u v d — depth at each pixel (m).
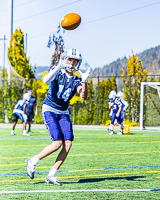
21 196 7.37
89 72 8.33
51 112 8.68
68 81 8.57
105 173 10.20
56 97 8.59
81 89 8.58
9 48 50.28
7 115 43.88
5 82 44.28
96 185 8.52
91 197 7.27
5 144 18.27
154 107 38.22
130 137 22.94
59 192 7.73
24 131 24.08
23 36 50.31
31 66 51.16
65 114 8.82
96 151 15.39
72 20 9.11
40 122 42.16
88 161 12.49
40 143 18.80
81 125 39.09
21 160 12.80
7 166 11.47
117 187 8.29
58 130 8.53
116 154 14.39
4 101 44.22
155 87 34.53
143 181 9.03
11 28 44.69
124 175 9.88
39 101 42.34
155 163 12.08
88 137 22.91
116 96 25.23
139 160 12.75
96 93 40.16
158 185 8.54
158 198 7.21
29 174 8.70
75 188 8.16
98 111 39.97
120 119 25.45
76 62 8.46
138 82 39.41
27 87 43.09
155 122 38.12
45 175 9.88
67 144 8.62
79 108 40.53
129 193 7.65
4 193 7.64
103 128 34.03
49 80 8.38
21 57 49.97
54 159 12.90
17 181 9.03
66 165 11.62
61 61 8.35
